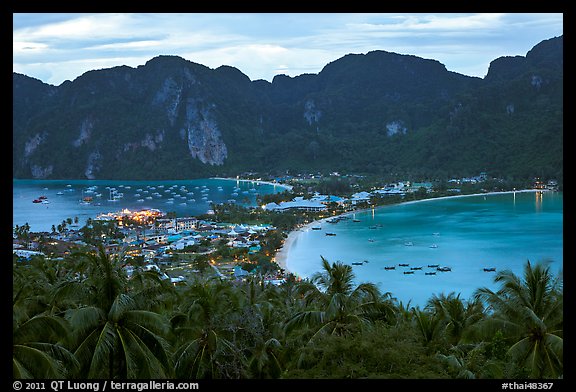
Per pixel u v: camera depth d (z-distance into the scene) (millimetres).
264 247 181000
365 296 43656
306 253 180250
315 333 39656
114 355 31812
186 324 39594
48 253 150125
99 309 31719
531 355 34844
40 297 41969
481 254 170375
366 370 32844
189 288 48062
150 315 32156
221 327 39719
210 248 181500
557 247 176750
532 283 36750
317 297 46000
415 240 198750
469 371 33688
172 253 173250
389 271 151625
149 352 31672
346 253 178250
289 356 41406
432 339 41438
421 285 136125
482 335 37281
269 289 60719
